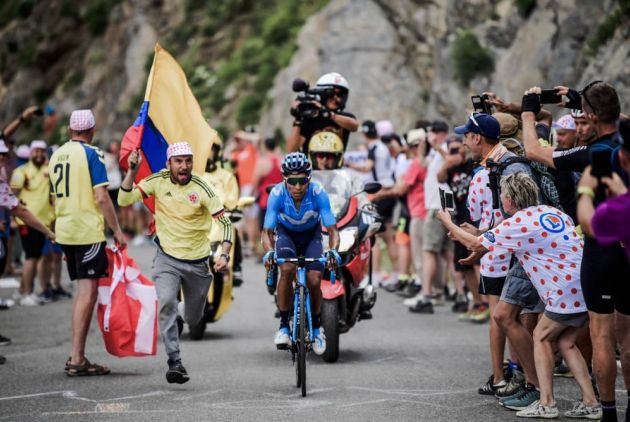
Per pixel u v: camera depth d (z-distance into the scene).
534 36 30.55
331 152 17.25
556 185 13.68
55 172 15.31
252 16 53.84
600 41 26.75
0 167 17.12
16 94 63.94
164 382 14.43
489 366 15.44
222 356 16.69
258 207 34.94
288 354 16.88
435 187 21.77
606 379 10.90
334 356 15.86
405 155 25.69
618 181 9.94
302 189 13.91
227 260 14.32
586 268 10.91
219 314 18.62
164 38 57.44
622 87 25.17
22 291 24.19
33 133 61.44
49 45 64.00
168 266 14.24
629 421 11.19
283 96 43.50
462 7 34.28
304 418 11.99
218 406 12.73
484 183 12.98
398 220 25.31
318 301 14.53
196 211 14.34
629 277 10.72
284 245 14.32
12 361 16.47
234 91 48.75
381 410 12.41
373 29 41.34
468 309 22.30
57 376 15.03
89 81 60.41
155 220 14.57
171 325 14.03
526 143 11.64
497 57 32.66
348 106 40.12
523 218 11.80
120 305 15.17
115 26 61.97
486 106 13.71
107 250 15.40
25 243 23.95
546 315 11.88
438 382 14.20
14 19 68.50
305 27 45.03
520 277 12.27
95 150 15.36
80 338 15.13
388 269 29.67
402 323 20.62
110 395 13.55
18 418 12.21
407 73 39.94
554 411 11.81
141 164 15.55
